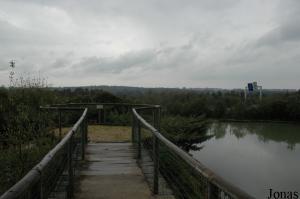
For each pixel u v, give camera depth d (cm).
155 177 530
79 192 535
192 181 450
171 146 423
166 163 606
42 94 1098
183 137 1695
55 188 484
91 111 1395
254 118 6144
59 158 472
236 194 210
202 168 294
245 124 5688
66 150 486
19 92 1004
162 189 545
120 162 730
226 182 235
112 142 963
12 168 535
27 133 661
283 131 4956
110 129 1220
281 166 2611
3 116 766
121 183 583
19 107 795
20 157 560
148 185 569
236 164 2597
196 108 4562
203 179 301
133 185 572
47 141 719
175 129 1709
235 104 6212
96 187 561
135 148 864
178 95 4528
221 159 2712
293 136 4475
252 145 3631
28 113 771
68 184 496
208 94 6209
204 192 302
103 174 639
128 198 510
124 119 1349
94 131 1170
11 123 717
